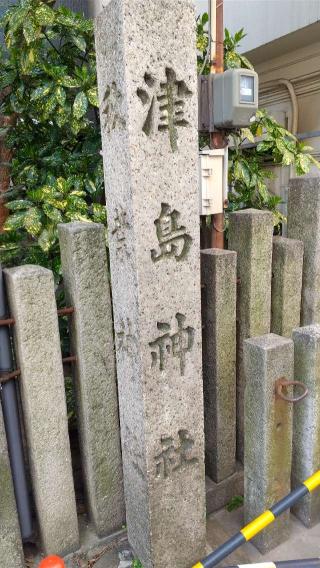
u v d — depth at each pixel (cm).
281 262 243
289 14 377
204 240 280
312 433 215
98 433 207
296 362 212
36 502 204
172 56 157
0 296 182
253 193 323
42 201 255
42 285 178
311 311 261
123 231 168
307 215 251
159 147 160
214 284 223
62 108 266
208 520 241
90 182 276
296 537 222
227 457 248
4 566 190
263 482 205
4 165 319
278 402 198
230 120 230
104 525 220
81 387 203
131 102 150
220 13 239
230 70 227
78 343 196
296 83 448
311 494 221
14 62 282
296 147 315
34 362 182
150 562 196
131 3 144
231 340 235
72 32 272
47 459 194
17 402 196
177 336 180
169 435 187
